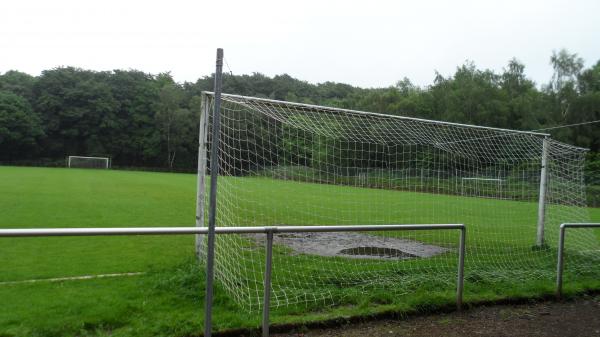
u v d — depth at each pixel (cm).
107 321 425
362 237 1010
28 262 655
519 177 1584
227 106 821
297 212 1420
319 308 488
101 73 7088
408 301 510
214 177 287
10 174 3036
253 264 658
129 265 654
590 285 632
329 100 5316
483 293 566
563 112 4534
